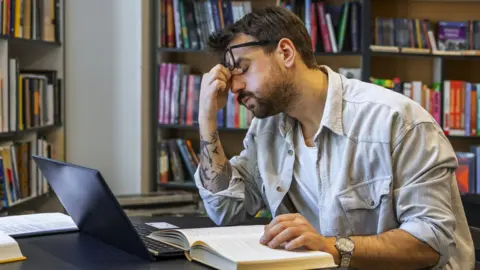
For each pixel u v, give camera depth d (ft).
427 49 11.55
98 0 12.26
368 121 4.94
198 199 10.61
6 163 9.84
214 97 5.43
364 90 5.15
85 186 3.99
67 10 12.14
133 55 12.27
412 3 12.36
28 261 3.91
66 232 4.86
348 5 11.56
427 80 12.46
